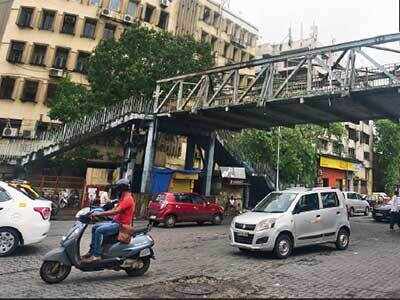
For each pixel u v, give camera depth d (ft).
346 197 98.07
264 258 34.30
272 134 107.96
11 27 115.44
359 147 186.91
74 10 119.14
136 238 26.02
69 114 88.38
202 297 21.35
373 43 50.47
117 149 102.27
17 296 20.33
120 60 86.17
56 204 68.49
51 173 94.48
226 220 76.13
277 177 100.42
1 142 89.15
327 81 60.34
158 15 129.90
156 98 78.18
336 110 63.31
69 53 117.08
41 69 114.73
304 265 31.55
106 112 80.38
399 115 63.10
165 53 86.17
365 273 29.07
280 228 34.42
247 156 101.35
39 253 32.83
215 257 34.09
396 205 64.13
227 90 78.28
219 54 153.07
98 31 120.16
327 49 54.70
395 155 187.21
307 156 117.70
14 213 31.40
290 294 22.48
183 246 40.04
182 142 125.08
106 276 25.76
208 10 150.00
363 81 55.98
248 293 22.48
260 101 60.44
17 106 111.96
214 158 100.17
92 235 24.66
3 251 30.96
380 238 51.98
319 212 38.47
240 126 83.05
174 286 23.54
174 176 83.76
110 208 26.21
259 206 39.04
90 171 100.68
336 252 38.86
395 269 30.94
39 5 117.08
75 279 24.70
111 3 123.13
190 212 61.98
